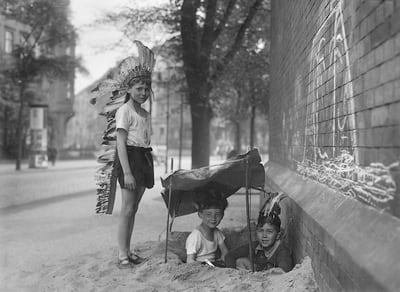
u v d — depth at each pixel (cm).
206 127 1652
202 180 550
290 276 429
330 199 400
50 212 1094
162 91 2617
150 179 566
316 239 395
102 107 609
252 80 2145
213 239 577
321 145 460
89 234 821
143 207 1172
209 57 1617
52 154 3538
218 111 2666
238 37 1695
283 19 813
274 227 530
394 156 266
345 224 329
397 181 262
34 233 827
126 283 493
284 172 748
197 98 1636
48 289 498
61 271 554
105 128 613
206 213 561
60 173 2641
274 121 1001
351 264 288
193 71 1594
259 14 1786
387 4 277
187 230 827
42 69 2484
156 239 754
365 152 317
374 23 299
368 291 256
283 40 812
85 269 552
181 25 1551
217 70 1694
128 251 566
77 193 1538
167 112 2525
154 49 1736
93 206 1193
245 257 553
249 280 460
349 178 357
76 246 721
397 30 261
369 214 301
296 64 640
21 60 2456
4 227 891
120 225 559
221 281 472
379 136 290
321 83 461
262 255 542
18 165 2706
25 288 509
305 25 560
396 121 263
